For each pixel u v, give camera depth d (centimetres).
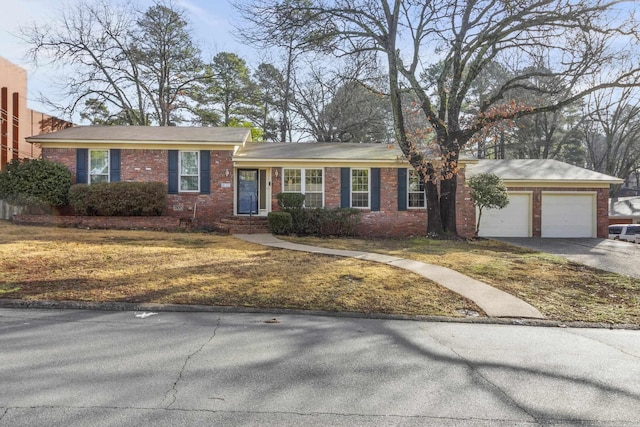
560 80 1571
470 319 624
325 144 2125
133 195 1608
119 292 678
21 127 2236
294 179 1788
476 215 1900
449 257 1145
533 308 683
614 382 392
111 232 1419
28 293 654
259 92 3356
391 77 1593
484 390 367
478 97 2792
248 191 1870
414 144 1560
